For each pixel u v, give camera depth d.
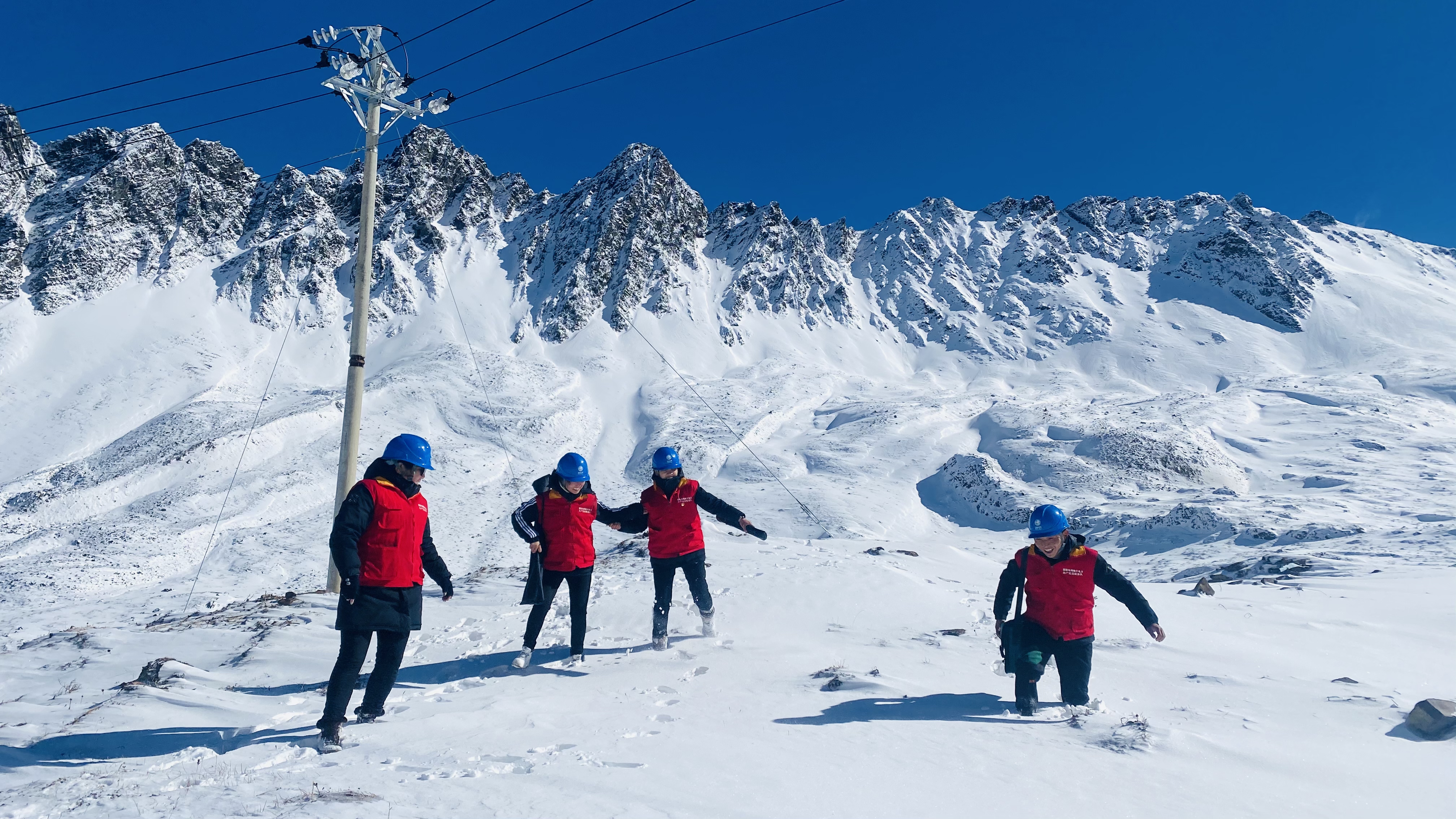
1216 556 26.75
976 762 3.58
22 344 76.81
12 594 31.06
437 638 7.68
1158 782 3.31
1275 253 114.62
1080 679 4.76
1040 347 100.50
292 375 80.75
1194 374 87.56
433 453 55.31
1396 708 4.74
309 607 9.72
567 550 6.38
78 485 48.41
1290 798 3.16
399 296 95.38
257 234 102.19
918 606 8.64
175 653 7.33
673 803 2.87
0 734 4.30
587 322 96.94
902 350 105.50
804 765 3.48
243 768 3.45
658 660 6.31
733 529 19.73
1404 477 43.25
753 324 104.50
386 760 3.60
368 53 13.23
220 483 47.09
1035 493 47.47
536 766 3.41
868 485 51.81
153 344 79.06
